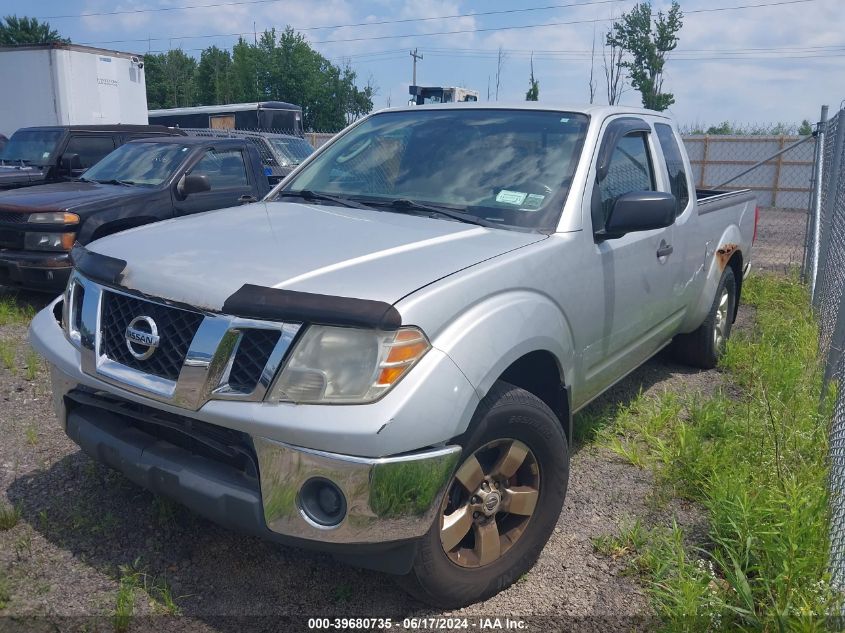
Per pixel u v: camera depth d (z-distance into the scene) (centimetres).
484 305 273
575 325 336
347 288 251
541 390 337
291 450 235
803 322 695
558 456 304
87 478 367
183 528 327
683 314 509
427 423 240
